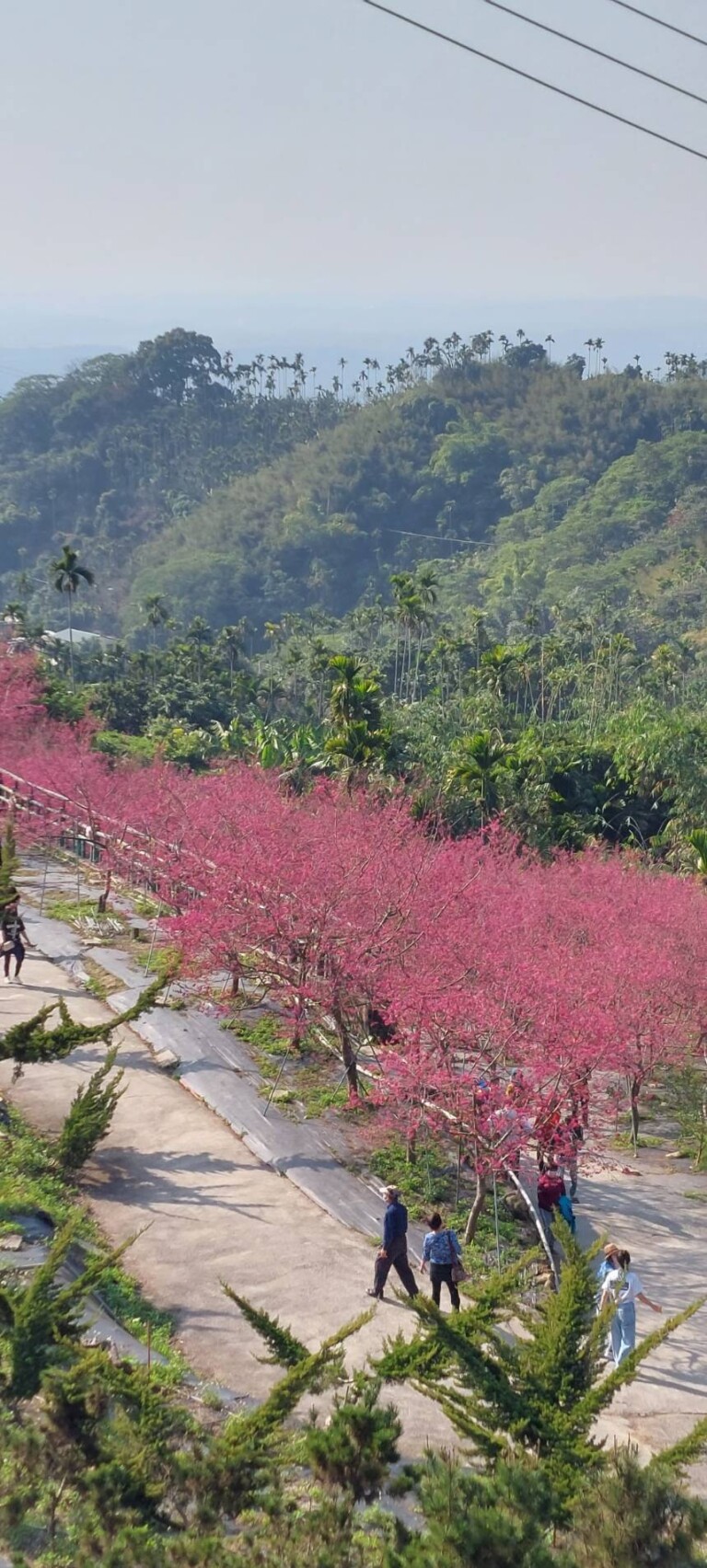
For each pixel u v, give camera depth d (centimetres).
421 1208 2044
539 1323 1246
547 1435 1071
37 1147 1995
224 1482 1034
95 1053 2488
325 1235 1878
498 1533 873
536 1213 1978
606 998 2427
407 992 2172
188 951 2591
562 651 14262
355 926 2411
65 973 2916
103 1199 1911
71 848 4031
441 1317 1117
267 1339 1189
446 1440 1362
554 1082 2172
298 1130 2219
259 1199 1966
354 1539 1007
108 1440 1073
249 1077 2422
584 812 6944
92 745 5562
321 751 6094
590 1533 928
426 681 16538
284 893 2461
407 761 6425
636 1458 1030
